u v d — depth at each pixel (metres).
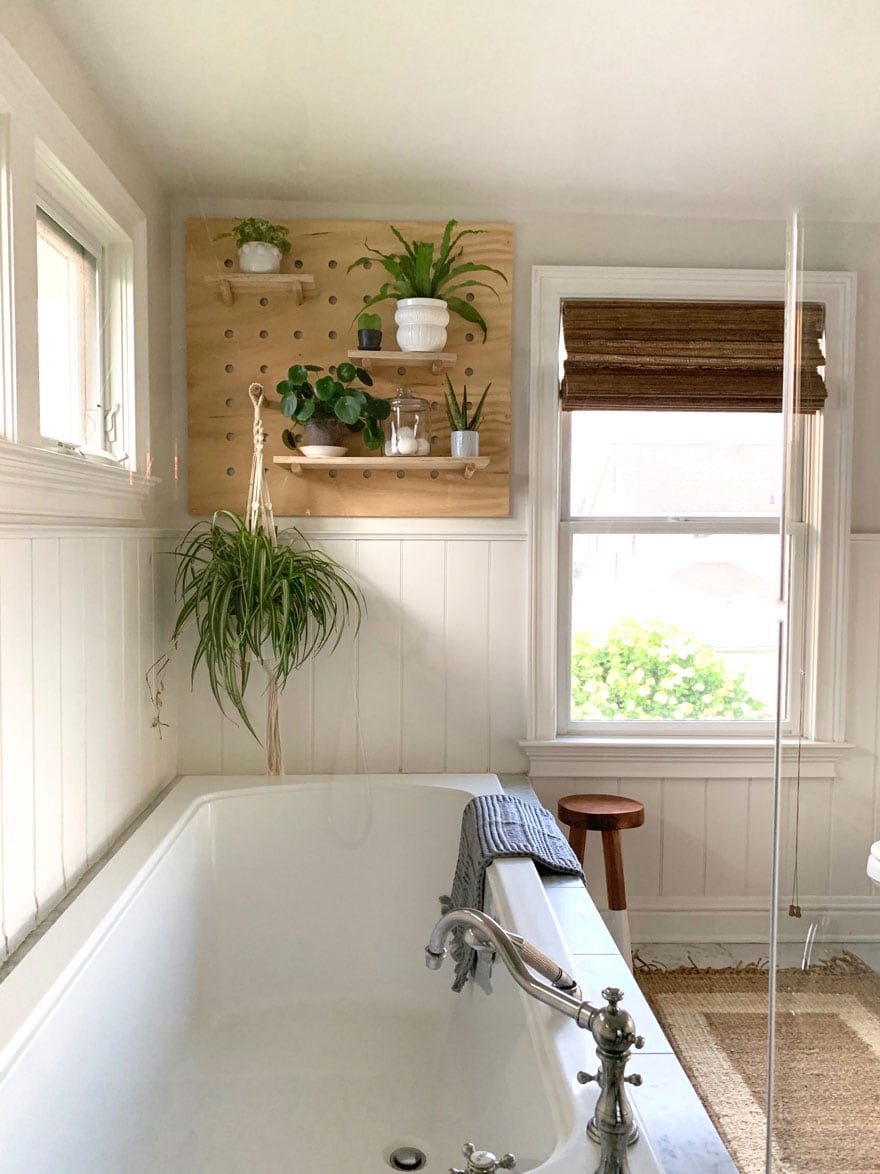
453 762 2.76
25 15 1.67
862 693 1.19
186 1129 1.76
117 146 2.18
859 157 1.18
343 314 2.61
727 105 2.09
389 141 2.32
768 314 2.63
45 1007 1.38
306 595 2.56
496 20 1.81
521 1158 1.32
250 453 2.62
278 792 2.52
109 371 2.28
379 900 2.47
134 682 2.30
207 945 2.33
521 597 2.73
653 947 2.68
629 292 2.63
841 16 1.70
